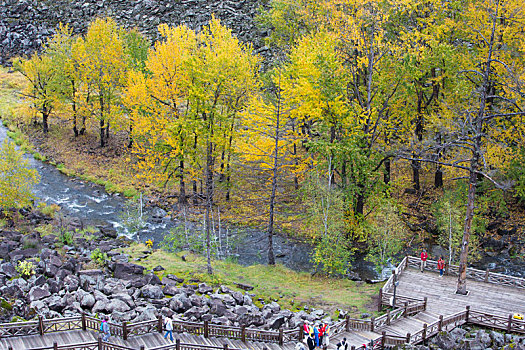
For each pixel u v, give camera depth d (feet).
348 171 133.59
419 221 137.18
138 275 100.22
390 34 137.59
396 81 128.26
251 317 86.58
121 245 122.93
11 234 112.68
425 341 81.41
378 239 112.37
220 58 131.75
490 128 121.60
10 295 83.20
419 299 93.56
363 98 138.21
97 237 125.18
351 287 106.93
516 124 120.26
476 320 85.10
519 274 113.60
